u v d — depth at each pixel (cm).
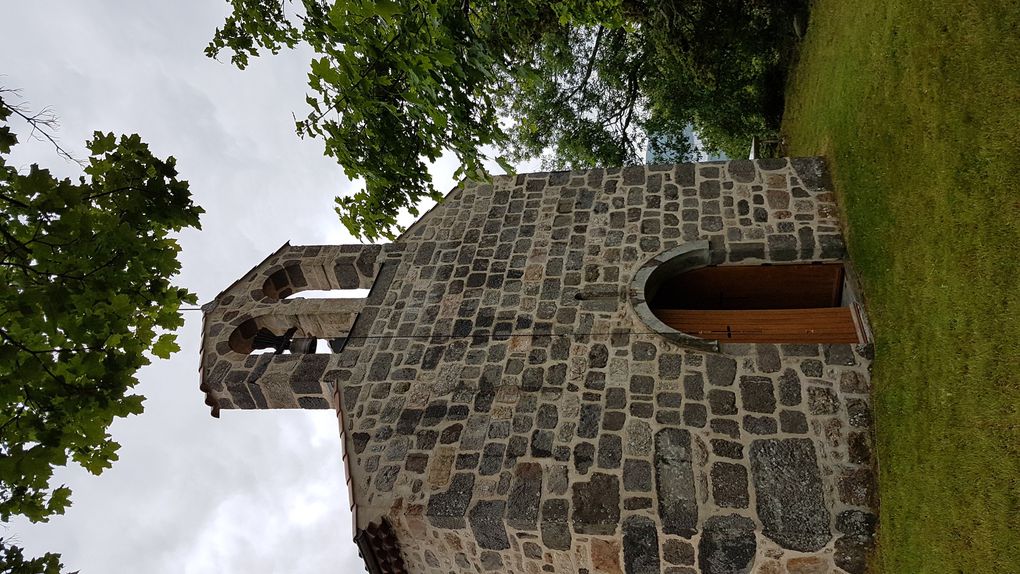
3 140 307
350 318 827
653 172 874
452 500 594
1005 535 426
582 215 850
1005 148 500
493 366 702
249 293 868
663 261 771
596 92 1817
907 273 602
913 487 502
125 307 341
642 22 1470
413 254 867
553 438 618
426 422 667
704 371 641
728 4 1326
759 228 783
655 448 589
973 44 566
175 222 387
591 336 706
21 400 336
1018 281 466
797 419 589
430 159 615
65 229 319
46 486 337
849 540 518
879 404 577
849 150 790
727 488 554
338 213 652
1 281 303
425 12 500
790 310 737
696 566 540
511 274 803
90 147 363
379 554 645
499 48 588
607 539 549
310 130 599
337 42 534
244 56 648
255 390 762
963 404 485
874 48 787
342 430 684
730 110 1570
